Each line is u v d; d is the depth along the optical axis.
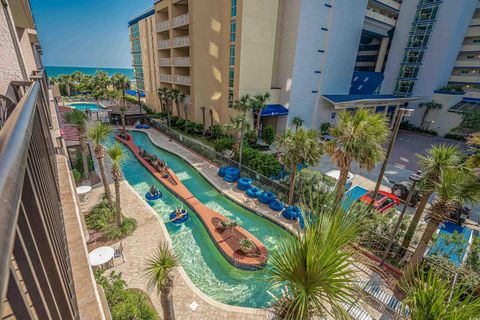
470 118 32.03
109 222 12.96
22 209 1.37
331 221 3.34
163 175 19.62
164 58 36.81
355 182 19.81
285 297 3.65
